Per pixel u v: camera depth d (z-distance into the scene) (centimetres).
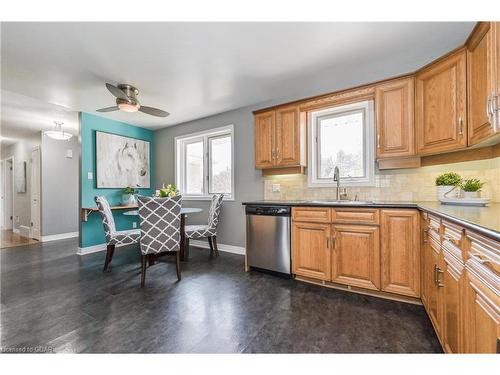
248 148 362
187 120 434
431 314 160
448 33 193
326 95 268
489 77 136
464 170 212
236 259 336
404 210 195
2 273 281
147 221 242
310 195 307
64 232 509
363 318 176
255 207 279
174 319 177
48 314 185
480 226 87
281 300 207
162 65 238
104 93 301
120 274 276
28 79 263
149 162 487
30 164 532
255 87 293
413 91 215
